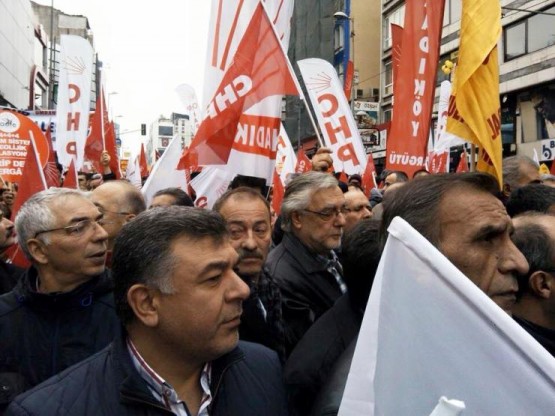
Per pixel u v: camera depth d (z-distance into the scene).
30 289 2.40
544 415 1.05
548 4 21.77
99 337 2.41
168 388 1.50
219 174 5.16
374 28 37.16
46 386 1.54
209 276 1.46
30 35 48.00
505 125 24.81
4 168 7.00
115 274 1.54
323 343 2.04
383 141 28.75
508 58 24.16
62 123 8.47
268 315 2.68
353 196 4.31
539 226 1.99
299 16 40.12
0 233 3.35
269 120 4.24
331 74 7.03
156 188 5.87
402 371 1.15
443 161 8.52
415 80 5.12
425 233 1.50
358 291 2.10
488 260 1.47
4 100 38.34
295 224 3.25
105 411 1.47
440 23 5.06
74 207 2.47
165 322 1.47
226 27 4.62
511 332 1.08
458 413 1.01
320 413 1.59
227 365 1.63
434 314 1.13
